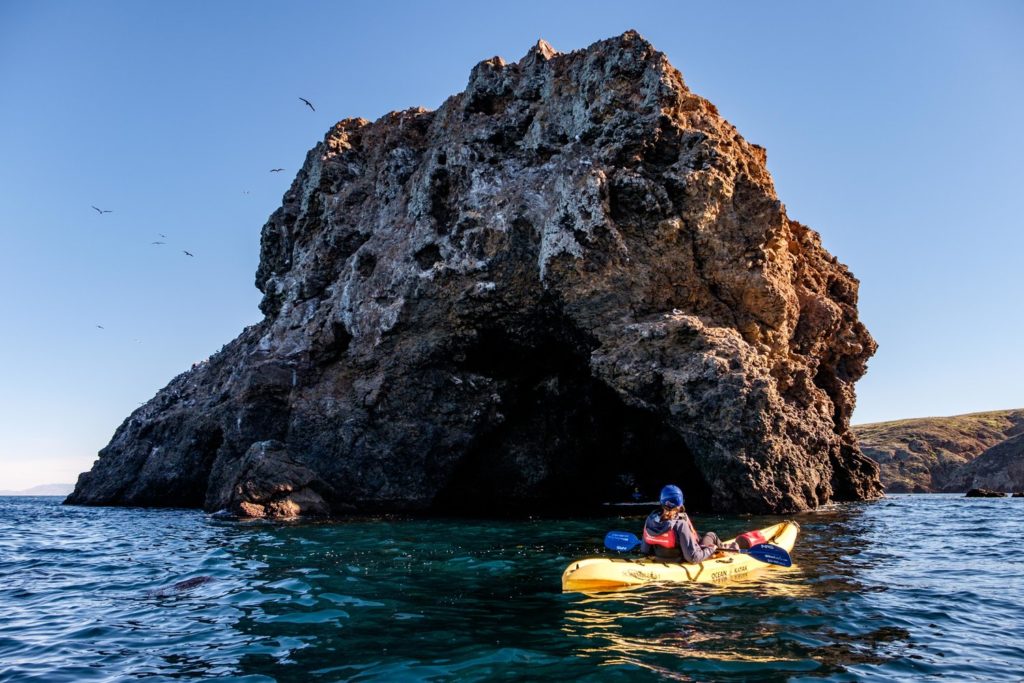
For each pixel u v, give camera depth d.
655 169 19.11
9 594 8.80
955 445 62.91
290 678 5.25
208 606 7.74
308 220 26.28
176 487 27.53
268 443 19.88
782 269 19.62
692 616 6.80
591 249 18.11
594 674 5.14
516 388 20.95
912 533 13.23
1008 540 12.20
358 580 8.95
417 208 22.03
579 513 19.72
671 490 9.28
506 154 21.53
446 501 21.42
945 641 5.94
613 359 17.08
